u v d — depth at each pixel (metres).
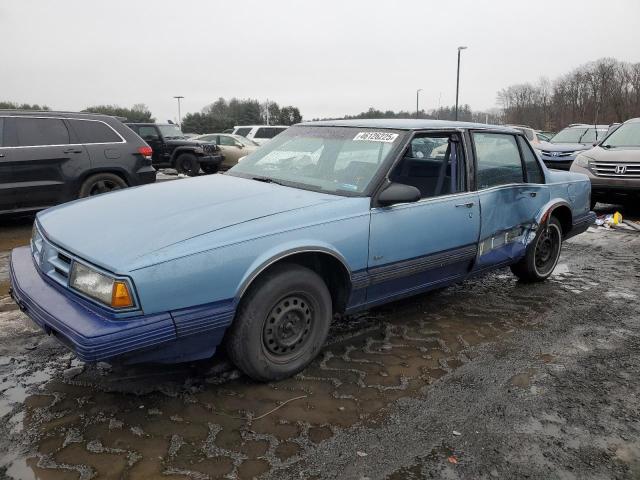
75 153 7.59
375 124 4.07
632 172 8.91
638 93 54.88
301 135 4.35
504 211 4.50
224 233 2.85
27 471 2.35
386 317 4.31
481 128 4.45
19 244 6.71
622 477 2.45
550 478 2.43
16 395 2.96
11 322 3.96
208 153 16.72
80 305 2.69
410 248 3.68
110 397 2.96
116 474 2.35
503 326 4.20
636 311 4.62
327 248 3.19
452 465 2.49
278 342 3.12
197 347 2.82
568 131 17.02
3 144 7.01
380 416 2.87
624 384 3.30
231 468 2.41
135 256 2.61
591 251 6.88
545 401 3.08
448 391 3.16
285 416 2.83
